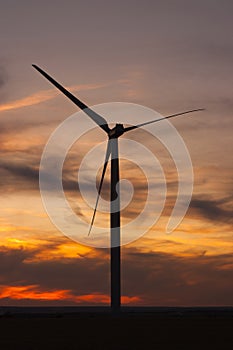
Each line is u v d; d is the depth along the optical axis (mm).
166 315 123250
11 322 91875
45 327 78312
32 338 60125
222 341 57375
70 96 84938
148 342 55875
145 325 83250
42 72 85250
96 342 55438
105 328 76125
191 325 83750
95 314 121125
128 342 55625
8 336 62656
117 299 92250
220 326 81438
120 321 91812
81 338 60062
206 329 74750
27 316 117500
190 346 52438
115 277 90750
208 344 54344
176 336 63125
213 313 133125
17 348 49656
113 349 49156
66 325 83062
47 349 48781
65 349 48688
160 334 65938
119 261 89812
